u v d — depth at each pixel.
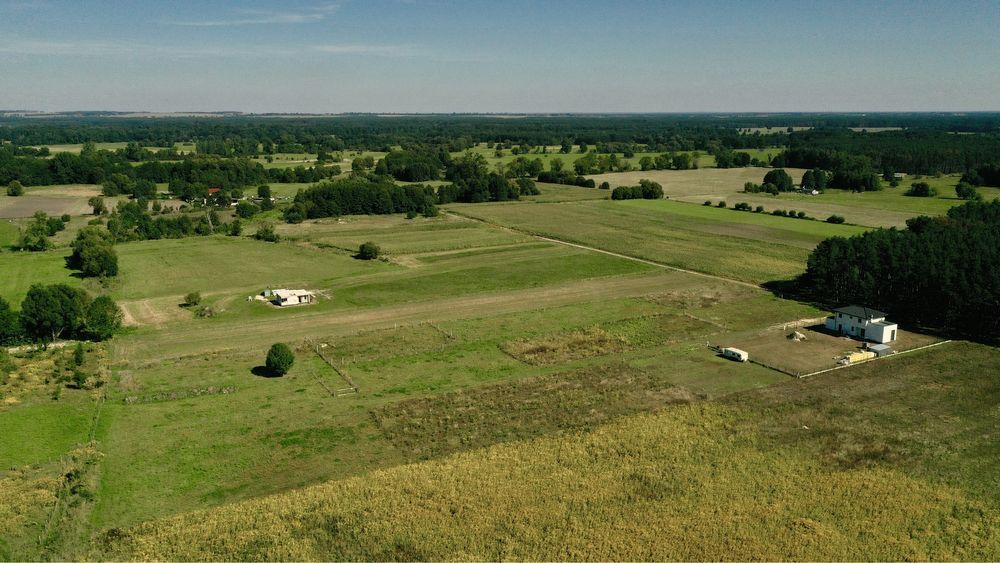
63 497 45.78
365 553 40.78
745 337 79.25
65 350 74.56
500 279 107.56
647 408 59.78
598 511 44.66
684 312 89.69
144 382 65.69
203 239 139.88
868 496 46.06
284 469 49.81
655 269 114.38
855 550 40.78
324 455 51.81
